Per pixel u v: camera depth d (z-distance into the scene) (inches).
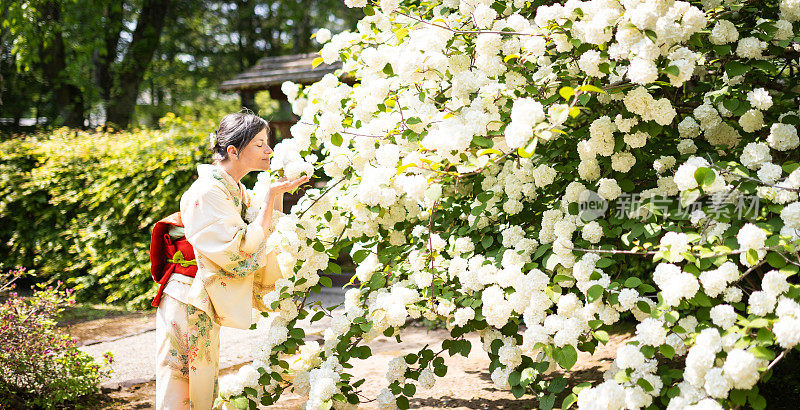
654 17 80.1
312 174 109.8
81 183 301.1
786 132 89.3
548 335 87.7
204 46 932.0
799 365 119.6
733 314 76.1
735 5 94.7
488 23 100.7
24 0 501.7
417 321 225.0
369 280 116.3
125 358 193.2
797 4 94.7
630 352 78.3
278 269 112.0
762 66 93.4
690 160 84.1
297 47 900.0
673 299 77.1
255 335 219.3
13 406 138.3
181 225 105.9
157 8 631.2
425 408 132.7
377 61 110.9
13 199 300.0
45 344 145.1
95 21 562.6
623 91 94.0
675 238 80.5
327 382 100.0
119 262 285.1
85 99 607.8
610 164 96.7
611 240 98.1
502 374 101.3
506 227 110.9
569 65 101.1
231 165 107.0
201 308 99.3
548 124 78.0
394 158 102.0
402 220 114.6
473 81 99.1
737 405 73.2
